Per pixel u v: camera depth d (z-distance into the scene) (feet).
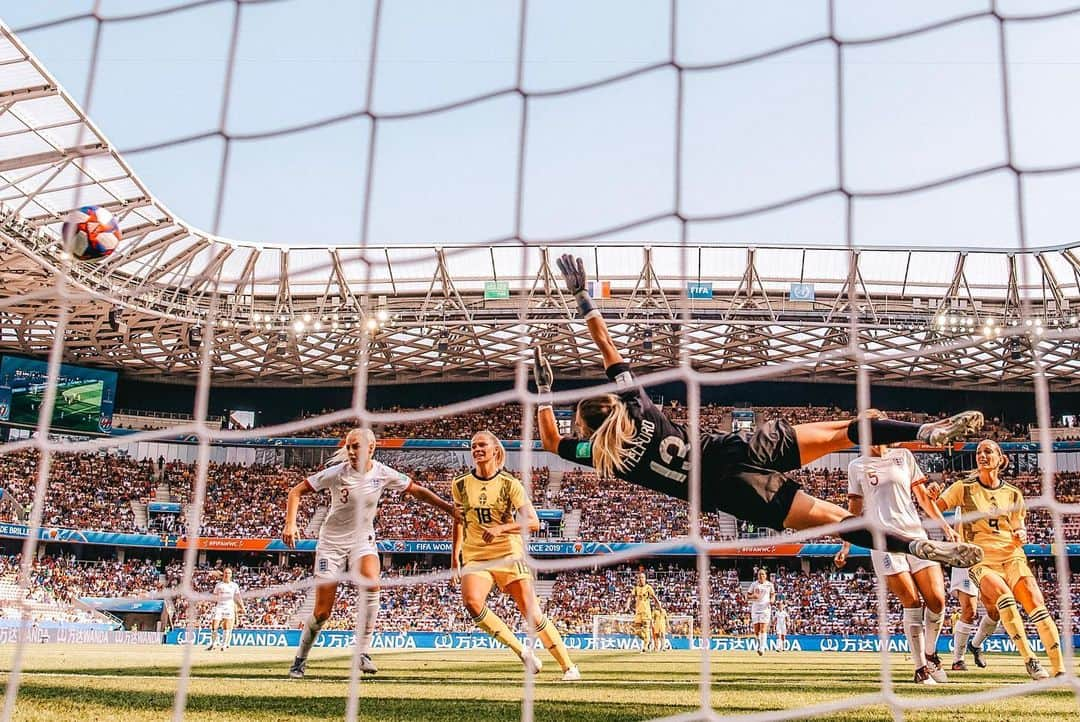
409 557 118.52
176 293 99.25
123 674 23.80
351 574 17.47
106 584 107.76
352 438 24.20
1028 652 24.21
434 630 98.43
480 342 119.65
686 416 129.18
